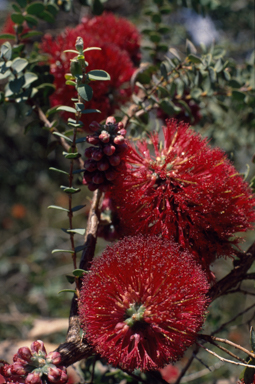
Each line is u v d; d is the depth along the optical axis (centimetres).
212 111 67
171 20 91
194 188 37
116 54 47
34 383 35
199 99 50
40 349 36
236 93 51
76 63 37
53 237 128
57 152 117
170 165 38
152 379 46
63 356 36
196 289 35
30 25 49
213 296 39
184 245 37
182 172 38
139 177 38
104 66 47
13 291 115
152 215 38
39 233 129
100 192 40
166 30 57
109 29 52
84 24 52
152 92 47
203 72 48
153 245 36
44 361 36
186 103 51
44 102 48
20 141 120
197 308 35
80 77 37
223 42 94
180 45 88
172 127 40
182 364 84
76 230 38
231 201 38
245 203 39
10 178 124
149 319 35
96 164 38
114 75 48
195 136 39
